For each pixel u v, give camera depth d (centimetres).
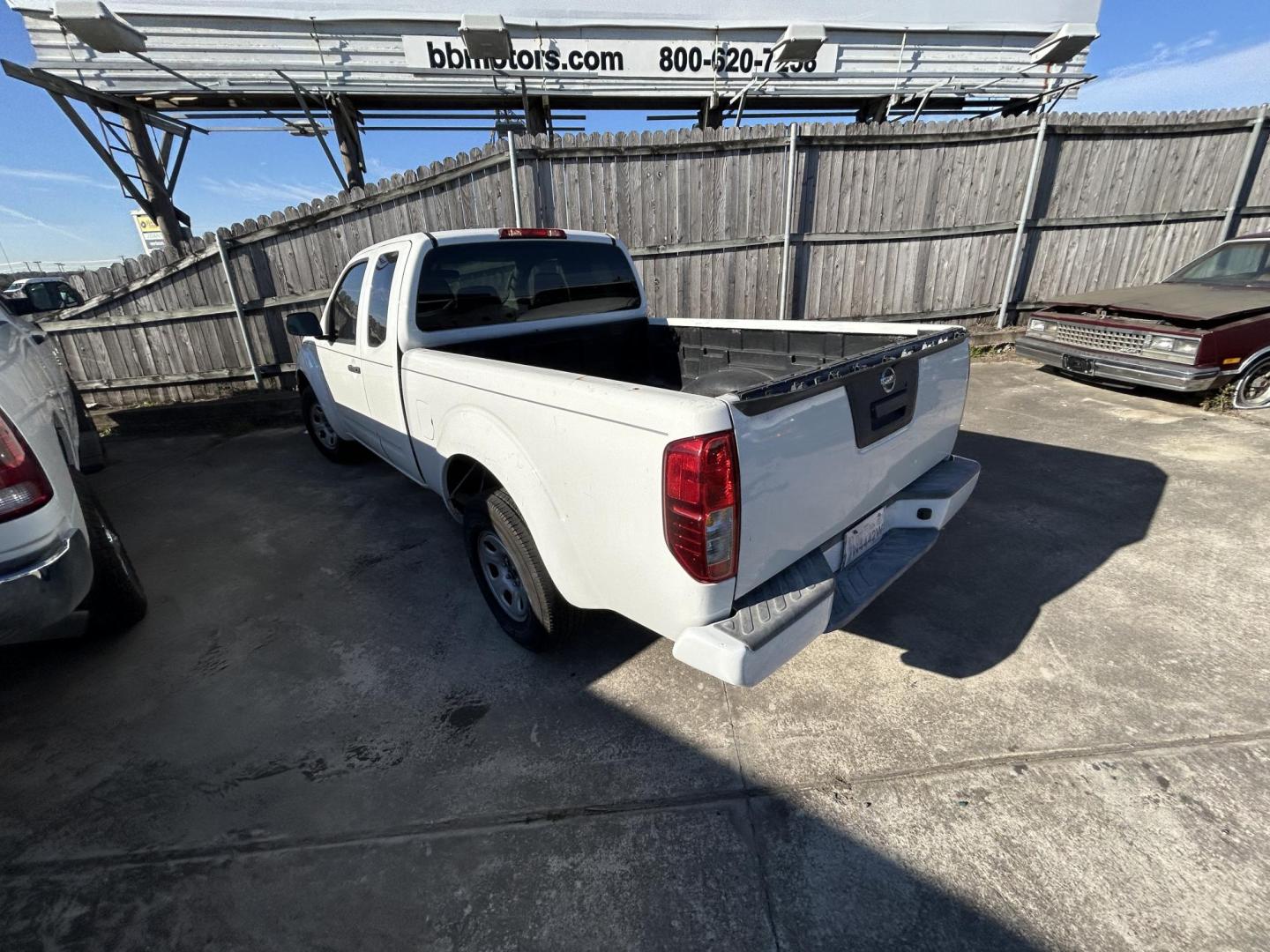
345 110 902
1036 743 212
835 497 207
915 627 277
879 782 200
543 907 167
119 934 164
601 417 183
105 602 281
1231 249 600
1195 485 402
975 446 490
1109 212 780
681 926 161
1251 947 150
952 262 773
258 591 336
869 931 158
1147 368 531
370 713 242
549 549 223
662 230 702
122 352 671
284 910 169
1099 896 163
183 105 862
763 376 331
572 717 236
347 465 542
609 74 895
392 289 320
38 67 748
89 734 236
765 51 913
